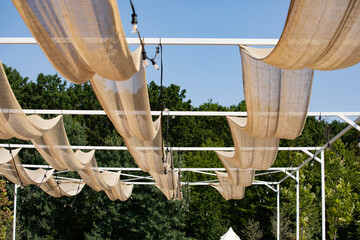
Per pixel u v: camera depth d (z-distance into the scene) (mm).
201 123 29031
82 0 2746
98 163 20234
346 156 20547
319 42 3176
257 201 21969
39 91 24609
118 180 11445
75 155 8172
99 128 24219
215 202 20562
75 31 3041
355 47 3176
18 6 3020
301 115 5238
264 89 4871
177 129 25922
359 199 19047
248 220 21781
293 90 4875
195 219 20688
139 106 5152
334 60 3451
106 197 19641
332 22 2912
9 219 15664
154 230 19094
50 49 3477
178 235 19219
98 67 3525
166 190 12656
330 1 2727
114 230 19719
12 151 8445
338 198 17484
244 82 4902
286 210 18953
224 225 21078
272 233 20953
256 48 4707
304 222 17562
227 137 27453
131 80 4711
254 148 7074
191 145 26219
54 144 7262
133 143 6965
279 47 3420
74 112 7094
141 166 8062
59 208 20219
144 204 19062
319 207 20547
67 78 4027
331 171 19891
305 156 20406
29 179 9945
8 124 5473
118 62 3445
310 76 4684
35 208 19672
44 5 2932
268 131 5797
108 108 5320
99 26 2963
